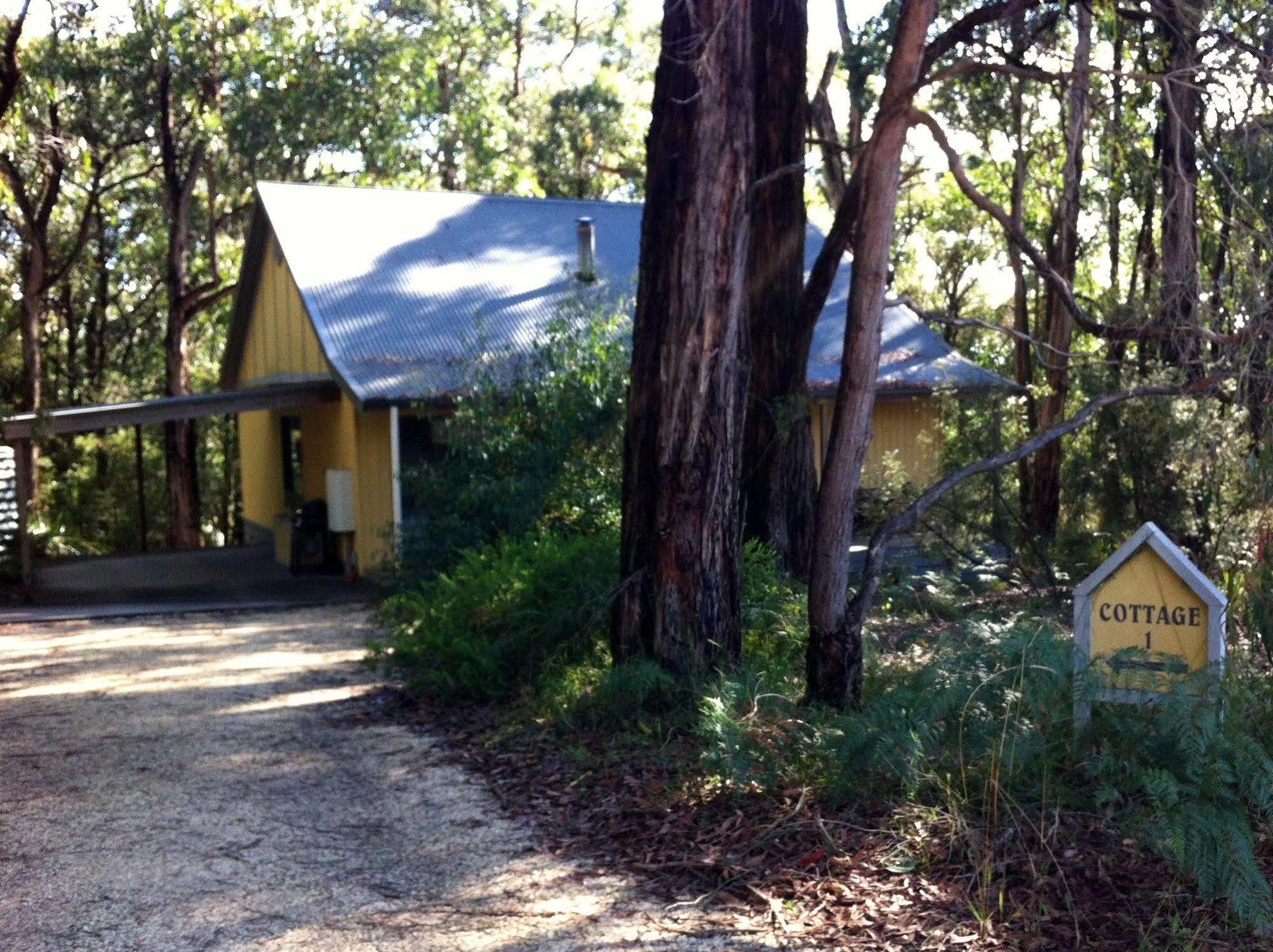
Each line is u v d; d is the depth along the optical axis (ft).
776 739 19.54
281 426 70.33
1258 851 15.53
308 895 16.11
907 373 61.21
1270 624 21.18
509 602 29.48
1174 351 36.83
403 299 58.75
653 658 24.22
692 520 24.20
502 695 26.86
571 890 16.02
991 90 51.08
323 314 56.39
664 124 23.94
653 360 24.35
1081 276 68.64
